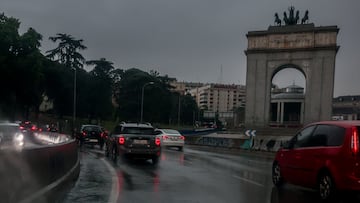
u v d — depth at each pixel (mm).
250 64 54406
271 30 53625
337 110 130625
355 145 8727
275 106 95812
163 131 32250
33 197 7109
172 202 8688
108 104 88375
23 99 68812
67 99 81250
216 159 21453
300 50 51938
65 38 81938
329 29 50844
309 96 51688
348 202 9078
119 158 19312
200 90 175125
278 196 9773
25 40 61531
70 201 8453
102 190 9930
